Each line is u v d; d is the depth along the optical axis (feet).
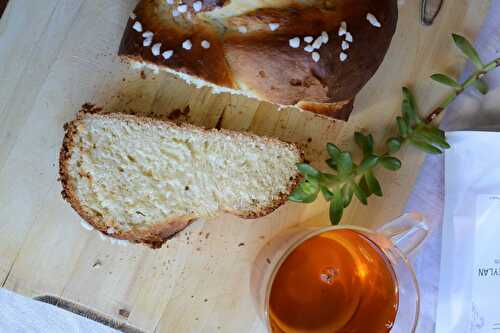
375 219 1.44
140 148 1.38
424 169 1.47
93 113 1.36
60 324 1.48
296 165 1.38
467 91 1.47
